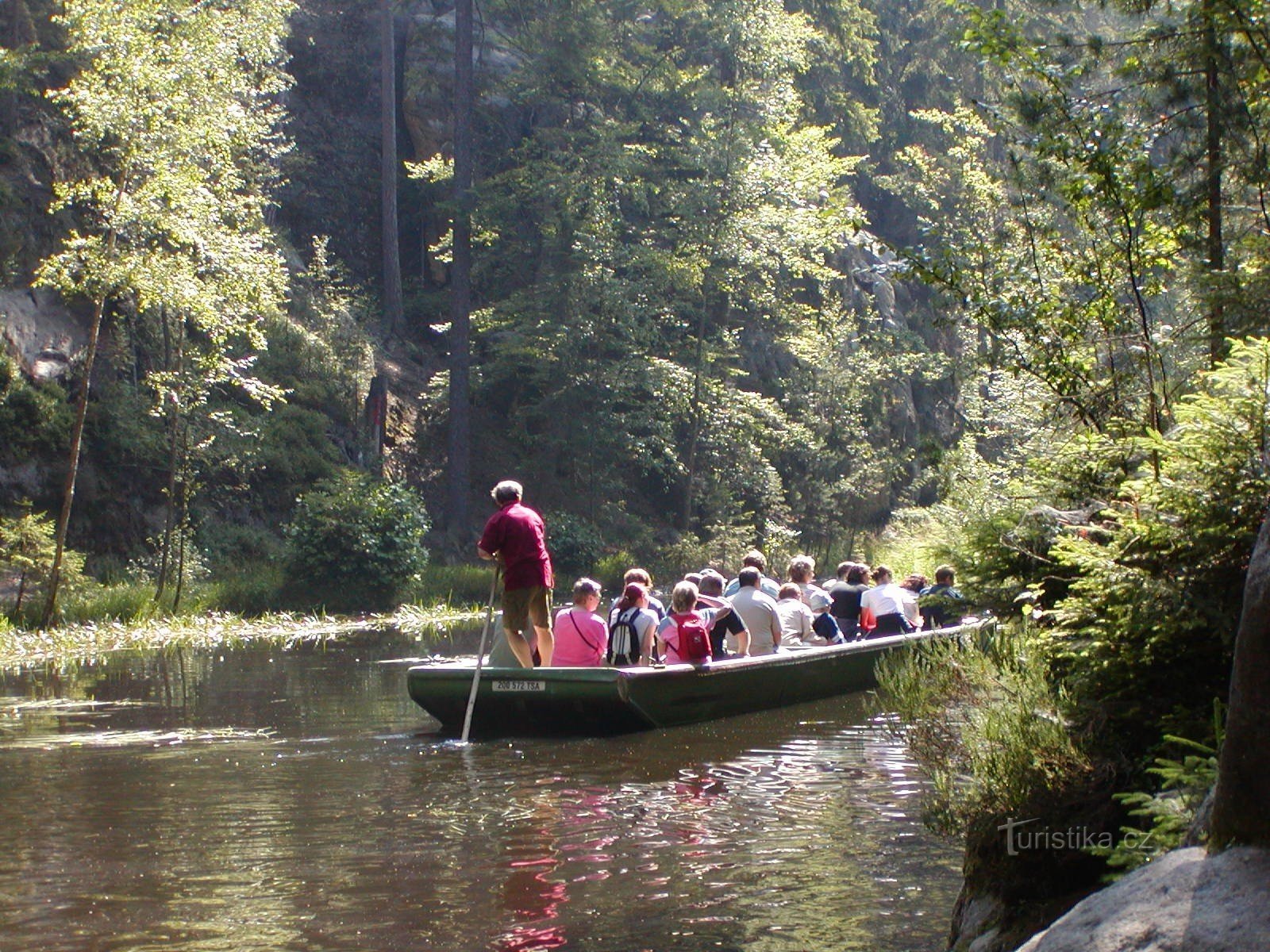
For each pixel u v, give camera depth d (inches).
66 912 179.5
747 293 1320.1
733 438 1246.3
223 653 579.5
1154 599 158.7
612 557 1118.4
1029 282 308.7
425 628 740.7
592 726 342.0
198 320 711.7
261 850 211.9
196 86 681.6
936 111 1406.3
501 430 1267.2
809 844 213.9
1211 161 280.7
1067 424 302.0
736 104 1229.1
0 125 895.7
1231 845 109.0
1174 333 267.4
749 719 368.2
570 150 1208.8
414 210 1392.7
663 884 191.3
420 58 1381.6
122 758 300.2
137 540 864.9
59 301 884.6
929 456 314.0
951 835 174.7
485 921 173.9
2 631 621.3
